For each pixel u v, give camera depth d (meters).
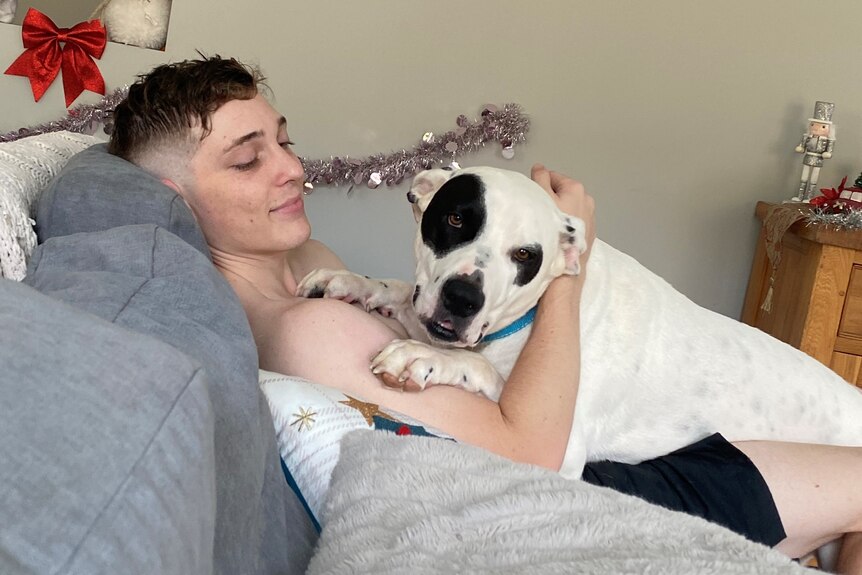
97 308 0.78
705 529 0.78
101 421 0.51
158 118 1.43
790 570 0.69
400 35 3.21
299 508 1.01
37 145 1.58
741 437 1.61
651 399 1.59
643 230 3.29
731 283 3.29
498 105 3.22
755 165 3.21
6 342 0.52
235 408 0.80
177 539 0.52
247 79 1.51
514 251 1.40
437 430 1.19
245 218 1.50
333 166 3.24
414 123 3.27
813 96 3.13
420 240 1.49
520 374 1.38
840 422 1.64
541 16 3.16
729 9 3.10
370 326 1.39
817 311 2.50
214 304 0.88
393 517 0.83
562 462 1.37
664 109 3.19
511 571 0.68
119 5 3.15
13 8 3.10
